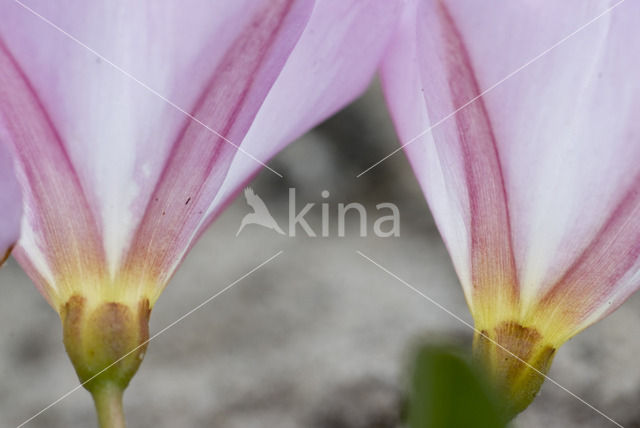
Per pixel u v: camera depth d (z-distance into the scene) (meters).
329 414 0.17
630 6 0.06
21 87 0.06
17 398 0.18
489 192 0.06
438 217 0.07
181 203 0.06
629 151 0.06
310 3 0.06
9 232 0.06
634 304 0.16
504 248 0.07
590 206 0.06
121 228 0.06
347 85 0.06
